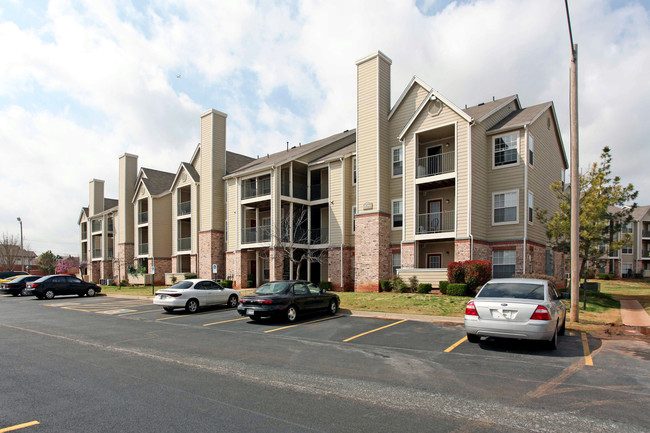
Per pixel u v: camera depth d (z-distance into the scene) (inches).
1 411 214.5
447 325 502.0
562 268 1077.8
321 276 1130.0
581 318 540.7
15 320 609.3
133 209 1736.0
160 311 711.7
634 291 1093.8
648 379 267.3
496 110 892.6
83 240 2215.8
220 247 1289.4
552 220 745.0
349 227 1059.3
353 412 211.2
